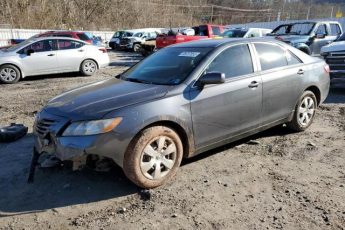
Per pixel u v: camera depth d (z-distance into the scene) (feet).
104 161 13.41
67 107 13.42
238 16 260.42
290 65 18.37
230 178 14.35
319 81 19.81
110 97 13.71
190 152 14.44
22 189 13.79
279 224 11.18
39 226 11.46
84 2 152.66
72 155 12.42
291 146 17.70
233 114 15.51
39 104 28.35
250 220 11.44
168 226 11.24
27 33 100.12
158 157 13.43
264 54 17.31
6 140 18.88
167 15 198.70
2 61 38.78
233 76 15.67
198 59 15.21
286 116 18.37
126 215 11.93
